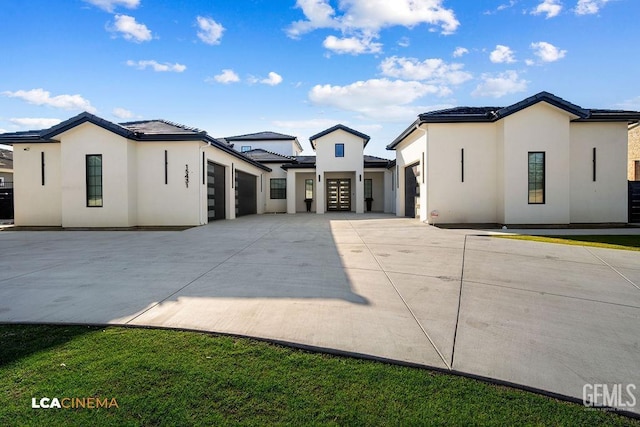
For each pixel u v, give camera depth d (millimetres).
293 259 6312
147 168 12438
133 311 3576
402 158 16422
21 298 4023
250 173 20078
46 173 12773
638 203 12484
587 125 11586
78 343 2842
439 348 2773
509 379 2334
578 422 1933
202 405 2059
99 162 11914
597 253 6727
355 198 23234
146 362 2537
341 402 2096
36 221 12812
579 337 3008
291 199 22266
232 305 3758
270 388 2229
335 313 3525
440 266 5699
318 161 21297
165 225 12438
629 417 1979
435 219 11859
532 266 5684
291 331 3068
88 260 6301
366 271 5359
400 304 3818
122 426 1881
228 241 8672
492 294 4203
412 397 2145
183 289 4383
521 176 11078
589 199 11641
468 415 1981
